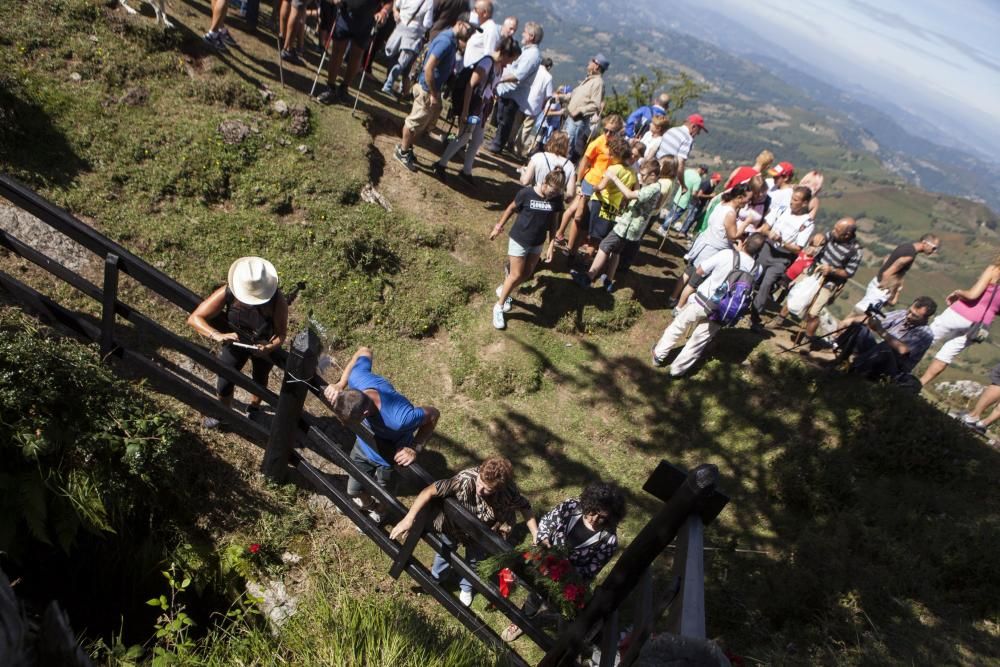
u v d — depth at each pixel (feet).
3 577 3.65
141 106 25.43
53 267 16.28
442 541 15.43
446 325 27.30
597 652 14.49
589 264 33.06
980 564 22.12
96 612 14.85
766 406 28.25
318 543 17.62
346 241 26.00
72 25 25.73
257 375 18.01
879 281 32.09
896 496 25.90
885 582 21.30
